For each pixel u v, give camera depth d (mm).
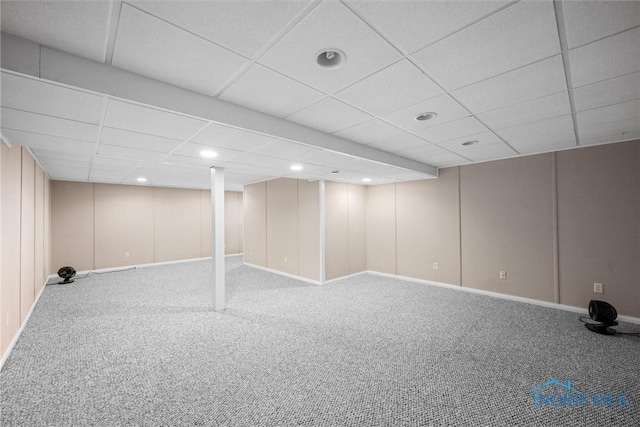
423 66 1768
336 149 3246
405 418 1950
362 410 2027
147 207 7848
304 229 6094
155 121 2189
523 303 4375
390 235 6316
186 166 4426
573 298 3975
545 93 2174
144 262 7754
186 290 5250
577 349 2895
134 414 1979
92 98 1753
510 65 1767
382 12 1291
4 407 2039
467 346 2980
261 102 2285
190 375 2453
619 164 3633
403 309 4160
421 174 5102
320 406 2070
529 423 1900
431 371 2516
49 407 2041
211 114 2164
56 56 1527
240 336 3240
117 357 2756
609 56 1672
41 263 5031
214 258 4184
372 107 2404
